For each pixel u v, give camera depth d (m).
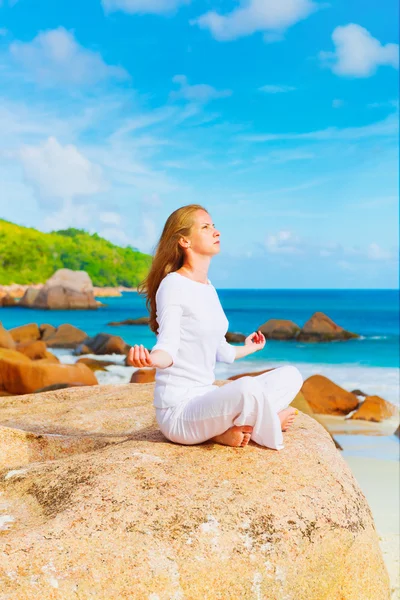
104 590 2.51
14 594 2.41
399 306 56.38
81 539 2.67
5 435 4.21
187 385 3.53
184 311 3.48
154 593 2.56
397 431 9.29
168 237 3.70
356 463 7.63
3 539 2.65
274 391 3.63
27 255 72.44
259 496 3.02
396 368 17.84
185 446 3.54
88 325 36.78
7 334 17.97
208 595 2.63
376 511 5.77
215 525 2.81
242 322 40.19
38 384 11.80
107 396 5.48
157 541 2.71
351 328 33.06
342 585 2.93
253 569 2.73
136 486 3.04
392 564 4.46
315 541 2.91
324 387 11.25
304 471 3.28
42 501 3.15
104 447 3.86
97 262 76.12
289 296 91.75
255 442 3.56
